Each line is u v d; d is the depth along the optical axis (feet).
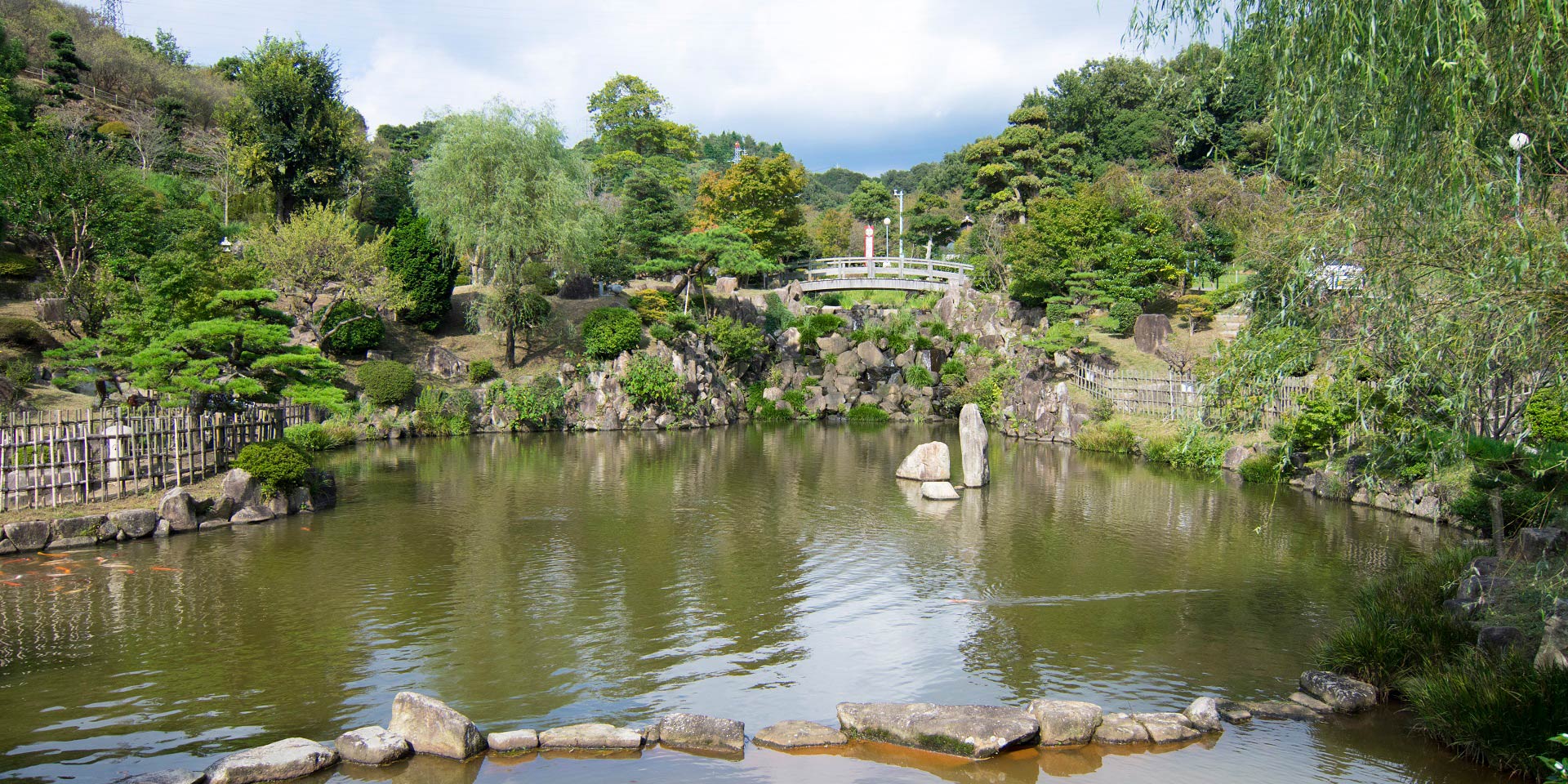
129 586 54.95
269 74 180.75
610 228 190.29
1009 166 231.50
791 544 68.64
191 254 102.06
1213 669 42.60
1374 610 43.01
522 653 44.21
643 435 147.23
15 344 108.27
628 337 156.97
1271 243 31.40
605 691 39.78
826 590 55.98
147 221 141.28
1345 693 37.40
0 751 32.96
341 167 191.83
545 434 146.61
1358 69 26.14
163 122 210.79
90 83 227.40
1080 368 154.51
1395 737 34.76
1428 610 42.16
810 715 37.65
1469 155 24.23
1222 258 169.78
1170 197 172.45
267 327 85.20
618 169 268.82
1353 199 29.09
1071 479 103.96
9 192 130.62
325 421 129.29
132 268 122.21
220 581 56.39
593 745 33.78
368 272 144.87
